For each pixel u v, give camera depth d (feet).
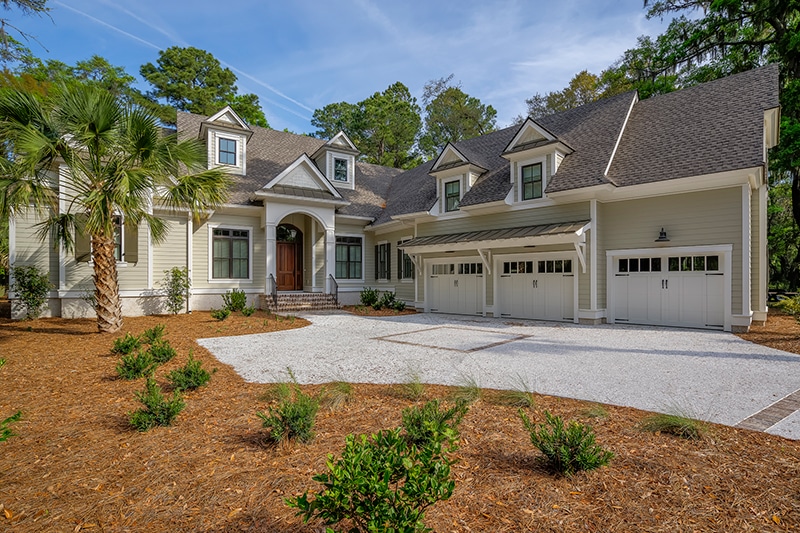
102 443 13.65
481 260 53.72
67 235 36.99
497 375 22.02
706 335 35.14
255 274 59.16
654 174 39.78
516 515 9.37
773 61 63.52
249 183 60.13
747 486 10.48
